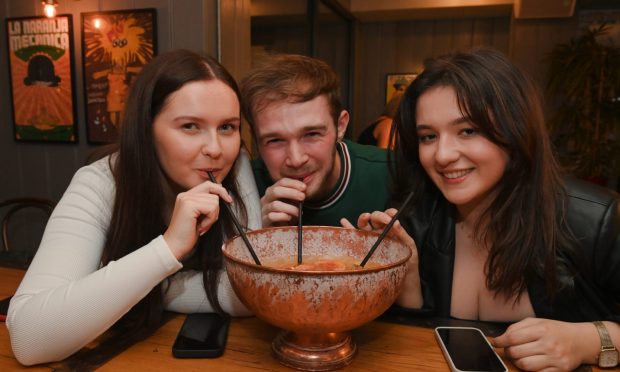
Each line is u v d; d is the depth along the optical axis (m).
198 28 2.51
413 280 1.13
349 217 1.48
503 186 1.07
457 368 0.76
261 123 1.14
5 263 1.41
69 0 2.79
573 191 1.13
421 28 5.77
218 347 0.83
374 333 0.92
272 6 3.37
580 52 4.37
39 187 3.10
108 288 0.81
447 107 0.97
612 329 0.84
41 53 2.90
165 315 1.02
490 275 1.11
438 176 1.05
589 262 1.08
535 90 1.05
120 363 0.80
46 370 0.81
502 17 5.51
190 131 0.97
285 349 0.80
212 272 1.04
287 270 0.67
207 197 0.86
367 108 6.07
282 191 1.14
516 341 0.81
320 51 4.58
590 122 4.39
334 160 1.27
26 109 3.01
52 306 0.81
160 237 0.86
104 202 1.06
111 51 2.73
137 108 1.01
